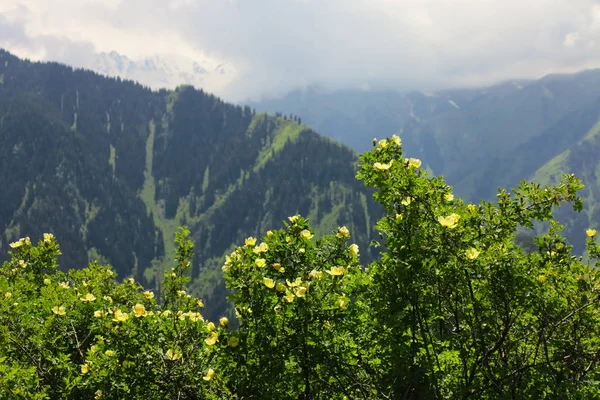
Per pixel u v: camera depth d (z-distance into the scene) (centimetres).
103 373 570
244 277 532
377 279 565
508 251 562
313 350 537
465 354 572
